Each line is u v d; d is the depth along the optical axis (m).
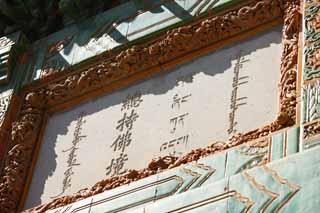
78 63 18.48
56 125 18.02
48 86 18.56
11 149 17.72
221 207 13.76
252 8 17.11
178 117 16.47
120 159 16.48
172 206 14.21
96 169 16.61
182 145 15.93
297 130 14.54
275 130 14.93
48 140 17.83
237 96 16.11
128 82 17.75
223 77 16.58
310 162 13.55
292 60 15.77
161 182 15.05
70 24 19.62
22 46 19.45
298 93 15.25
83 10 19.58
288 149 14.37
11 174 17.25
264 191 13.61
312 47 15.49
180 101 16.72
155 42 17.80
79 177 16.72
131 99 17.42
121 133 16.95
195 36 17.41
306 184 13.32
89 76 18.11
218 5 17.56
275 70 16.09
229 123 15.76
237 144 15.09
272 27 16.83
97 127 17.41
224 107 16.08
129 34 18.28
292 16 16.39
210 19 17.44
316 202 13.02
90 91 18.08
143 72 17.66
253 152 14.66
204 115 16.19
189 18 17.73
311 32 15.75
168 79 17.27
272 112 15.48
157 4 18.52
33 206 16.75
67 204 16.09
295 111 15.02
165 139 16.23
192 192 14.22
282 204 13.29
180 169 15.08
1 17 20.41
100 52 18.33
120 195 15.34
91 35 18.91
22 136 17.84
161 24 18.00
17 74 19.11
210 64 16.97
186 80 17.00
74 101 18.16
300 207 13.09
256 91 15.97
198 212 13.91
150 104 17.08
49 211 16.02
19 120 18.17
